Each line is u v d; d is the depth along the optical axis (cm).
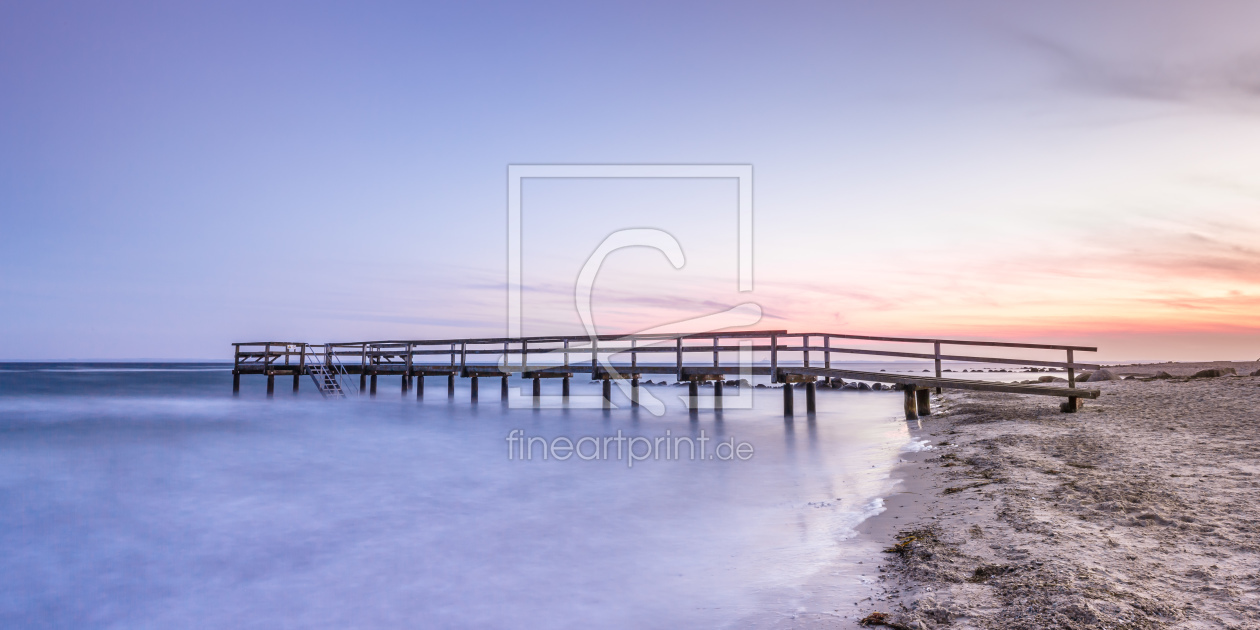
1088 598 384
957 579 452
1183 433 986
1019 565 459
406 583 572
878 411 2122
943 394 2330
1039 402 1703
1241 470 716
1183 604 374
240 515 813
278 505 864
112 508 855
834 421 1781
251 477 1056
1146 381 2144
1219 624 347
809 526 686
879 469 993
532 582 564
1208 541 482
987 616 385
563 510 819
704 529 712
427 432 1616
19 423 1825
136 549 680
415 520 782
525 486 966
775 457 1179
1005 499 655
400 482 1007
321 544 690
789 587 502
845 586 484
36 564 637
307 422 1847
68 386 3600
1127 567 437
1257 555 447
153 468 1141
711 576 554
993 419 1388
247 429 1683
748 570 557
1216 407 1260
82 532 743
